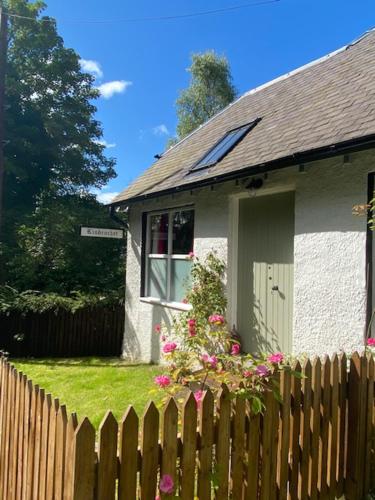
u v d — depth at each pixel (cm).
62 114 1844
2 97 915
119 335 1014
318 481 296
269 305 594
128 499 207
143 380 677
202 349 651
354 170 442
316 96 622
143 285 911
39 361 892
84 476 196
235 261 658
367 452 320
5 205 1734
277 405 267
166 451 219
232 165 585
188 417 227
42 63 1806
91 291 1189
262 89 945
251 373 261
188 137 1059
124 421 207
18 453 283
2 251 1402
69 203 1689
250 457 253
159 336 829
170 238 827
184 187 666
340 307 453
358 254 435
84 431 197
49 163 1841
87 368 796
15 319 944
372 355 339
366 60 629
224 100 2631
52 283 1298
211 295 654
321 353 473
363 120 427
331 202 468
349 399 315
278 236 585
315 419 291
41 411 247
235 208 657
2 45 905
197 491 231
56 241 1382
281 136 557
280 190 570
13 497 290
